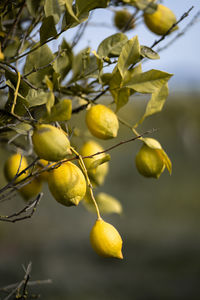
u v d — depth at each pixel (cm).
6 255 750
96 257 793
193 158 1338
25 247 794
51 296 627
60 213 983
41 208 971
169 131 1222
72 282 676
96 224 163
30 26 179
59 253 786
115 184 1270
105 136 168
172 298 637
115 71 170
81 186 160
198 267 717
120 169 1365
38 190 184
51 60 172
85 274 715
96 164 164
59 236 863
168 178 1295
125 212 1050
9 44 185
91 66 181
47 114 154
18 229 860
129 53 166
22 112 163
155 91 169
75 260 764
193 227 910
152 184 1266
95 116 167
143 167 174
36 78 172
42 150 151
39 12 179
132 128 174
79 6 164
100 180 182
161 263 757
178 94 1114
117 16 200
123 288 668
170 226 936
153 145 172
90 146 190
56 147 151
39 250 787
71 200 159
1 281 651
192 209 1023
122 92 170
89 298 620
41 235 852
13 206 454
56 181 159
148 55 171
